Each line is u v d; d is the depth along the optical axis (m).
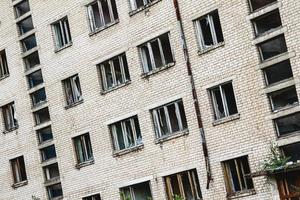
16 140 36.19
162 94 29.08
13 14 36.66
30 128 35.41
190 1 28.12
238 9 26.41
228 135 26.59
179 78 28.42
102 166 31.56
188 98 28.03
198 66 27.72
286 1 24.94
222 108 27.27
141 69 29.97
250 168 25.75
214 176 26.97
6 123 37.09
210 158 27.14
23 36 35.88
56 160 33.81
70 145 33.12
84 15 32.56
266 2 26.09
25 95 35.72
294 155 24.95
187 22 28.20
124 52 30.73
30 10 35.53
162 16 29.14
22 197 35.72
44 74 34.56
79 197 32.56
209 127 27.25
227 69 26.70
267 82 25.69
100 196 31.59
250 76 25.92
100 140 31.72
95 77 32.00
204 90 27.48
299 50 24.47
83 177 32.44
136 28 30.22
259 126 25.58
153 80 29.47
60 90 33.72
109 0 31.52
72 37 33.16
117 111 30.97
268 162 25.05
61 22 34.00
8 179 36.59
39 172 34.78
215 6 27.19
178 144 28.38
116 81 31.38
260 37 25.64
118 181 30.80
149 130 29.59
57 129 33.81
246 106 26.02
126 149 30.50
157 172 29.17
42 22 34.84
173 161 28.56
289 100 25.11
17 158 36.34
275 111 25.16
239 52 26.33
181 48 28.33
